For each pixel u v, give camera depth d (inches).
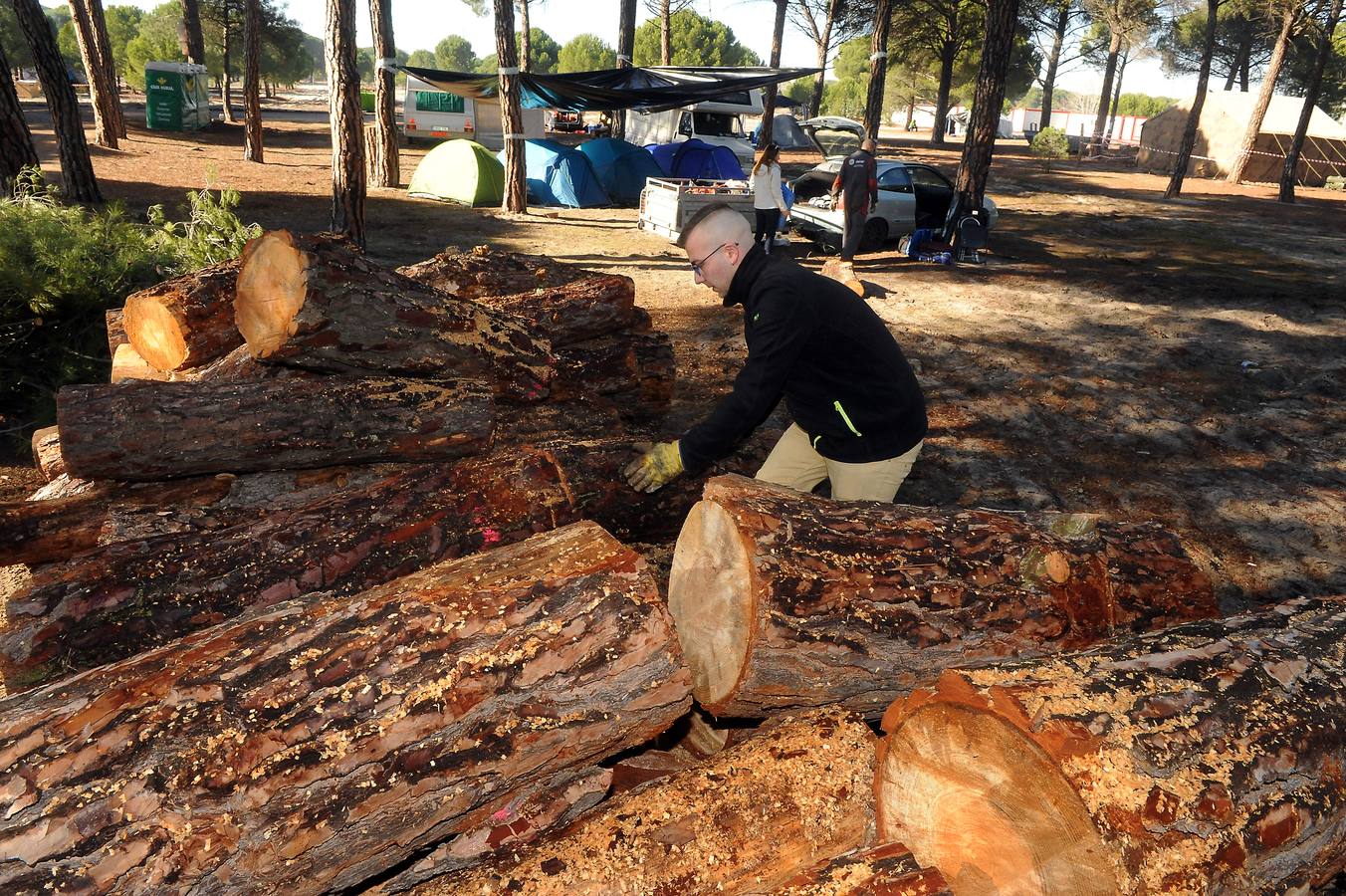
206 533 103.3
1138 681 70.8
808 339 103.3
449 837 79.2
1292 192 927.0
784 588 82.0
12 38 1875.0
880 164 538.9
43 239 222.2
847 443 112.7
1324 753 70.9
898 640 86.0
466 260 195.8
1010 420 251.4
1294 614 92.1
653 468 103.3
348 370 133.0
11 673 89.1
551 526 112.3
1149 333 351.9
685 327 334.0
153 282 240.5
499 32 568.7
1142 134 1358.3
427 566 105.0
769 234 457.4
